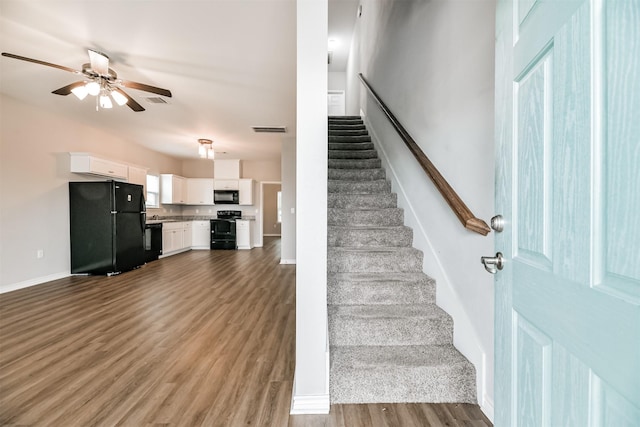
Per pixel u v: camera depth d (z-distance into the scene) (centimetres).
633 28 49
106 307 327
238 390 179
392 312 197
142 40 276
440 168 209
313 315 162
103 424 151
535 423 75
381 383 167
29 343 239
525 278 80
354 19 616
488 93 153
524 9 82
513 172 87
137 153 666
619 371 50
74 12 235
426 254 232
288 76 345
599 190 56
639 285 47
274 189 1189
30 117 416
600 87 55
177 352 225
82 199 477
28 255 413
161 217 748
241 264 588
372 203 302
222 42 279
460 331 182
